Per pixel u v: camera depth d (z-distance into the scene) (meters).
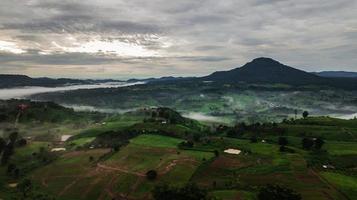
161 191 145.25
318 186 167.12
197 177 190.38
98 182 195.50
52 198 180.12
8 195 185.62
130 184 188.38
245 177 184.00
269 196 139.12
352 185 168.62
